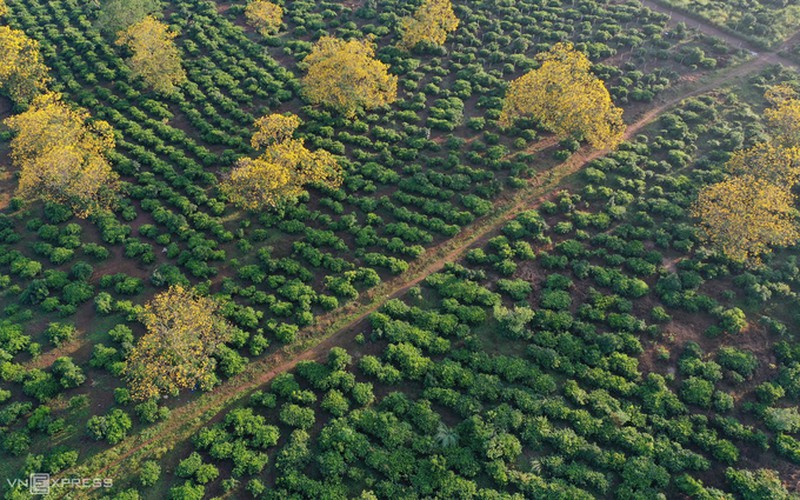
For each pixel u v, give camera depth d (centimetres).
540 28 10075
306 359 6072
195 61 9450
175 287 6197
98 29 10050
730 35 9981
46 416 5528
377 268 6838
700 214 6975
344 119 8469
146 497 5106
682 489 5094
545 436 5384
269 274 6794
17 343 6019
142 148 8069
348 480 5197
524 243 6975
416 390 5819
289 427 5522
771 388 5688
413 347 6044
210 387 5684
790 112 7562
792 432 5441
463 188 7638
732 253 6544
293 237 7169
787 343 6072
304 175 7238
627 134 8381
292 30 10194
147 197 7531
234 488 5134
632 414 5566
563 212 7388
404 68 9319
